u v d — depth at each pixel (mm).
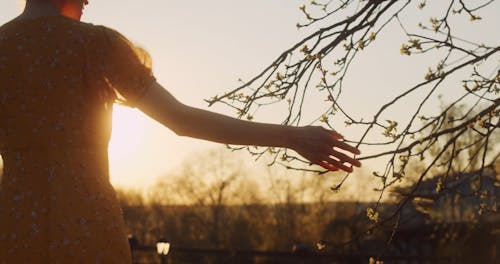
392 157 4387
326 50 4492
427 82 4500
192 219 65000
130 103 2262
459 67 4602
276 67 4516
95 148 2256
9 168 2242
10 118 2211
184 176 65812
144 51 2312
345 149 2225
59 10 2326
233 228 60312
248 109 4453
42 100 2201
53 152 2197
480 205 5738
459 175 5633
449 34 4699
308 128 2229
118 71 2221
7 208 2203
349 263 23797
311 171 4090
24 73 2213
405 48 4641
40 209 2168
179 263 52344
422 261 23422
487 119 4691
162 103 2234
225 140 2232
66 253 2139
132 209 69750
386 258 24094
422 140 4426
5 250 2176
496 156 6051
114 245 2209
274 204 57562
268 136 2219
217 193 63438
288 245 54656
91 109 2242
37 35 2244
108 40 2232
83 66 2223
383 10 4523
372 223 4523
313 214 53656
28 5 2320
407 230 22797
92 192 2205
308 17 4703
